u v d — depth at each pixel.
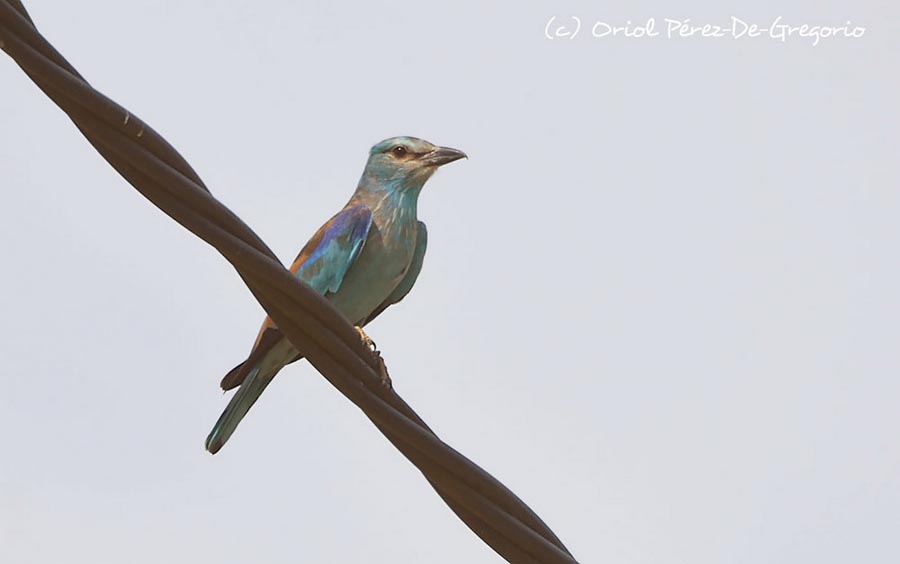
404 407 9.38
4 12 8.11
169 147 8.73
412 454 9.38
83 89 8.39
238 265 8.95
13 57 8.22
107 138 8.58
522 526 9.42
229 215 8.89
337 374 9.29
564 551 9.52
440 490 9.46
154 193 8.79
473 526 9.49
